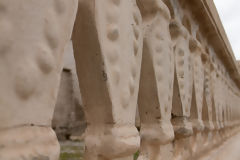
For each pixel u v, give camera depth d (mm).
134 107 940
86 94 802
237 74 5699
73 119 5910
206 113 2676
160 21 1250
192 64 2051
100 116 802
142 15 1232
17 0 478
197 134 2082
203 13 2225
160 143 1192
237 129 6699
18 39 478
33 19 504
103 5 772
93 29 735
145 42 1168
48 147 517
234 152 3320
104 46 762
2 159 438
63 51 577
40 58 516
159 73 1200
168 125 1267
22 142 473
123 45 859
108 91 766
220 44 3270
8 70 462
